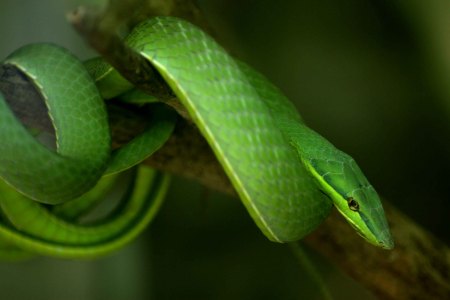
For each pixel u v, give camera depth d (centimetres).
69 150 63
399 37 89
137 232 72
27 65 64
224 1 89
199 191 89
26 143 62
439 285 71
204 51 63
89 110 64
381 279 71
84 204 72
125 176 85
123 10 61
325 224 70
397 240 71
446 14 85
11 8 82
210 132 63
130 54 62
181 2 69
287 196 63
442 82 87
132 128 68
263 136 63
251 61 89
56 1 81
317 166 67
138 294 87
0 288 85
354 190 66
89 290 86
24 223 70
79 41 82
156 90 64
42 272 86
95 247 71
